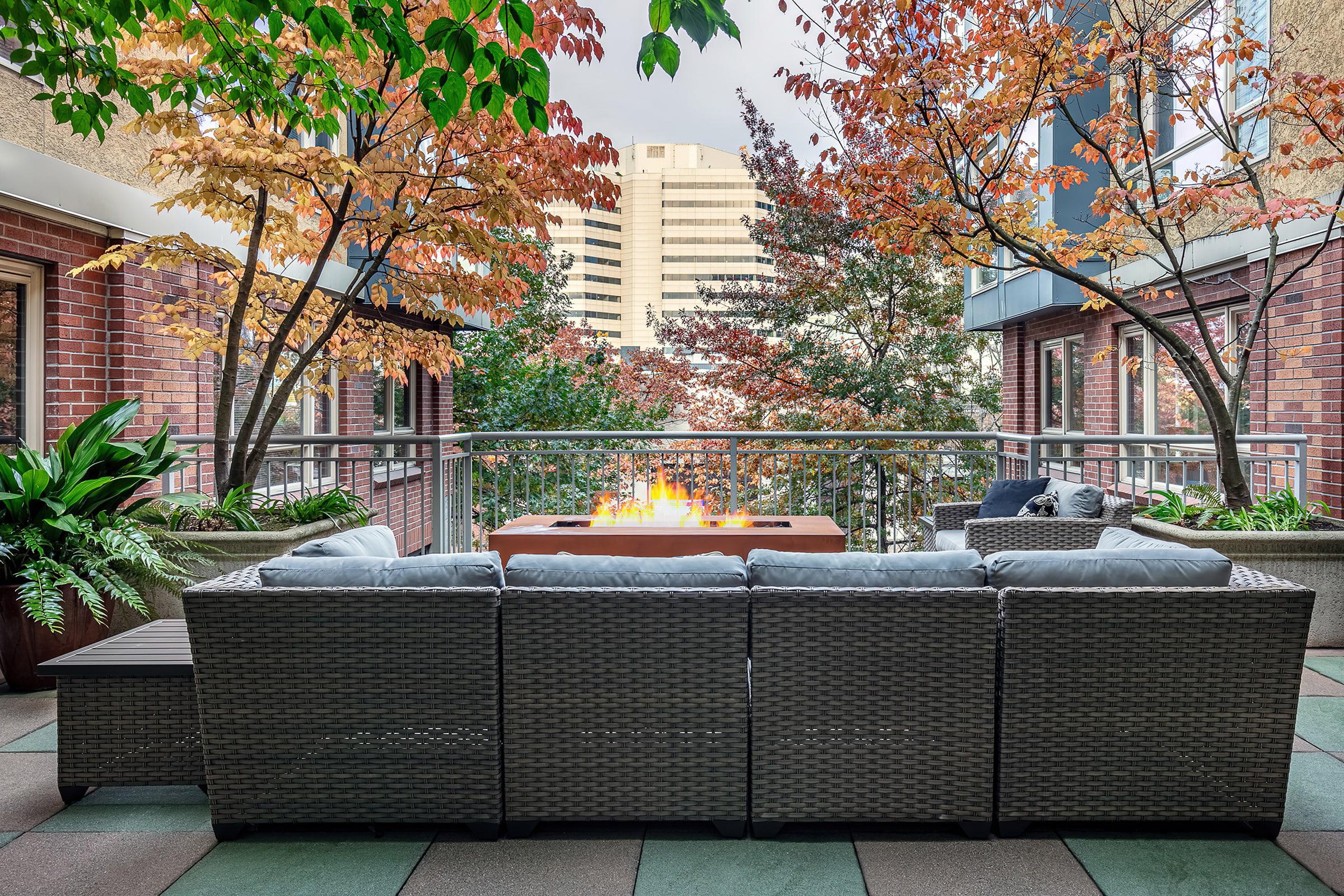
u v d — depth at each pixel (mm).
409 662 2471
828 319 13203
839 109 5609
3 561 3730
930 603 2438
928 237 5914
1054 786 2479
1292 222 5922
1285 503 4996
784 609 2443
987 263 5980
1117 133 5516
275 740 2496
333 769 2498
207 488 6406
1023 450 10773
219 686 2475
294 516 5070
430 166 5023
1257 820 2480
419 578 2527
